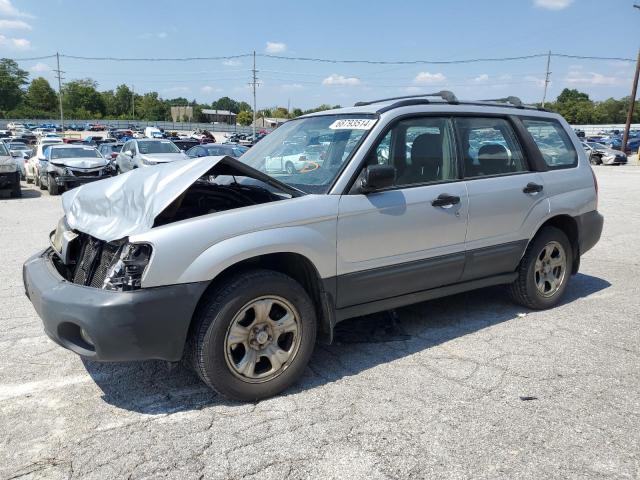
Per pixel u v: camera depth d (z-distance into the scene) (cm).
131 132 7344
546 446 285
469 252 427
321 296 356
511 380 361
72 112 14062
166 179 329
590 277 625
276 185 353
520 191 455
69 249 352
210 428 304
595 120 12450
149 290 295
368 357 400
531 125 490
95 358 298
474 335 442
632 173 2397
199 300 318
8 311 502
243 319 326
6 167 1471
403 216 381
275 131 481
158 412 322
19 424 309
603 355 401
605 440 291
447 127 425
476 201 424
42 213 1181
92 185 400
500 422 309
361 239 363
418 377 366
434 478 260
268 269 337
